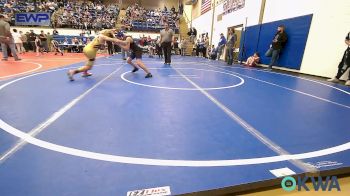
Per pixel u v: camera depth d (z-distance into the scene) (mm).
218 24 15602
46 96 3492
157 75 6176
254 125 2562
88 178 1488
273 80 6113
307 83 5812
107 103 3223
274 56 8750
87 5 22953
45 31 18359
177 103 3369
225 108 3199
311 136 2303
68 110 2848
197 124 2533
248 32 11273
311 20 7508
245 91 4457
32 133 2135
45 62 8828
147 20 22578
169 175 1552
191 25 22766
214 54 14359
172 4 28609
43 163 1639
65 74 5695
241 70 8383
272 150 1957
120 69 7152
